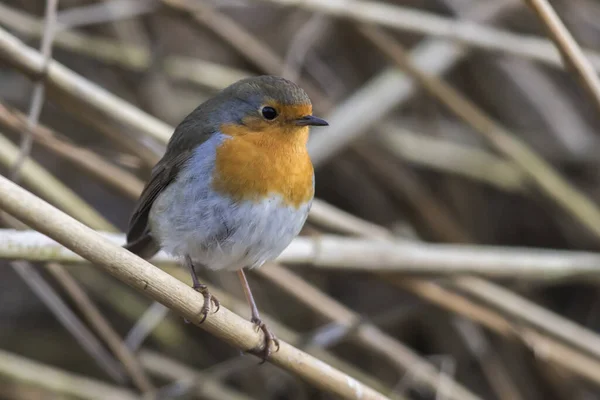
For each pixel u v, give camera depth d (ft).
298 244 27.45
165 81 39.32
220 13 38.81
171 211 23.07
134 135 29.76
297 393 36.88
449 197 39.91
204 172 22.59
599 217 36.42
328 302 30.12
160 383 36.19
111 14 34.88
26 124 26.66
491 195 40.63
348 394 21.18
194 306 19.66
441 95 35.42
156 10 35.19
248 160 22.41
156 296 19.08
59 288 36.58
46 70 26.61
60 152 27.25
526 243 40.19
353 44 39.88
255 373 36.94
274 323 31.96
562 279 30.68
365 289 38.88
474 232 39.68
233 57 40.68
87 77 40.14
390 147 38.45
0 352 35.12
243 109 22.90
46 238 21.44
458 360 37.17
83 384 32.81
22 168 30.07
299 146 22.91
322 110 37.70
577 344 30.60
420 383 32.40
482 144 40.81
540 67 40.45
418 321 37.63
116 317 39.52
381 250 28.63
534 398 37.24
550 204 38.45
